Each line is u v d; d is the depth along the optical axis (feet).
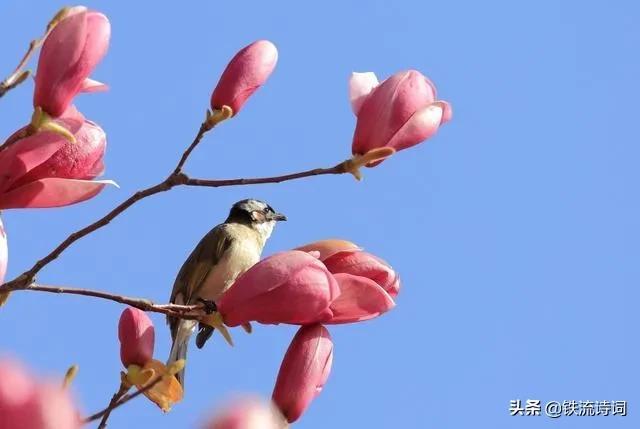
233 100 28.07
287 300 27.76
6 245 27.48
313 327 27.84
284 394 27.73
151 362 27.94
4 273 27.48
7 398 18.13
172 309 27.89
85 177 27.84
